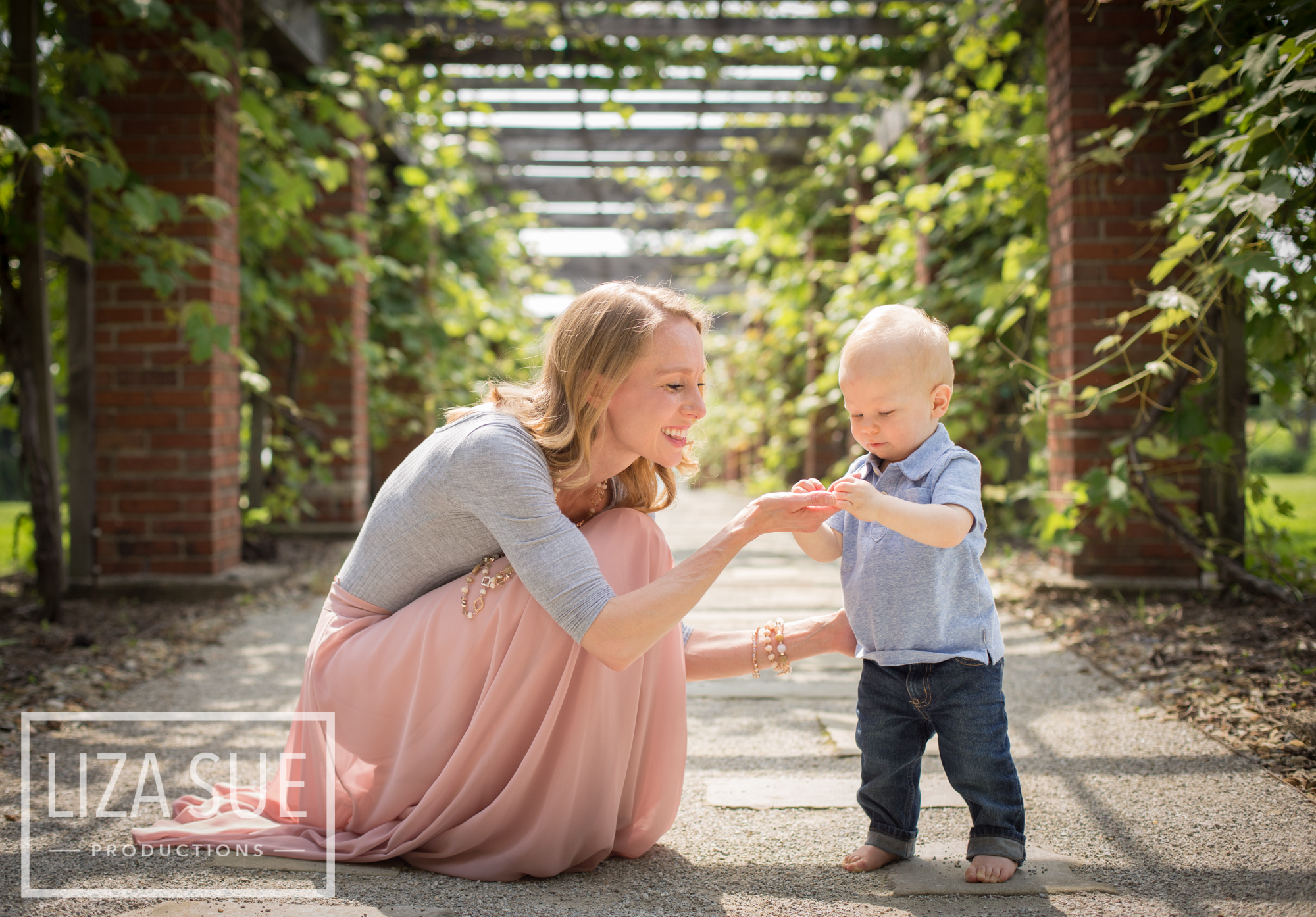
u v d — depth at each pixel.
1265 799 2.08
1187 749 2.41
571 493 1.94
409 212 7.88
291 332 6.56
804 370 10.23
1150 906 1.62
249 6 5.15
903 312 1.90
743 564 6.09
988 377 5.32
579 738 1.72
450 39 6.77
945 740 1.78
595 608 1.62
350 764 1.91
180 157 4.68
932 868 1.80
